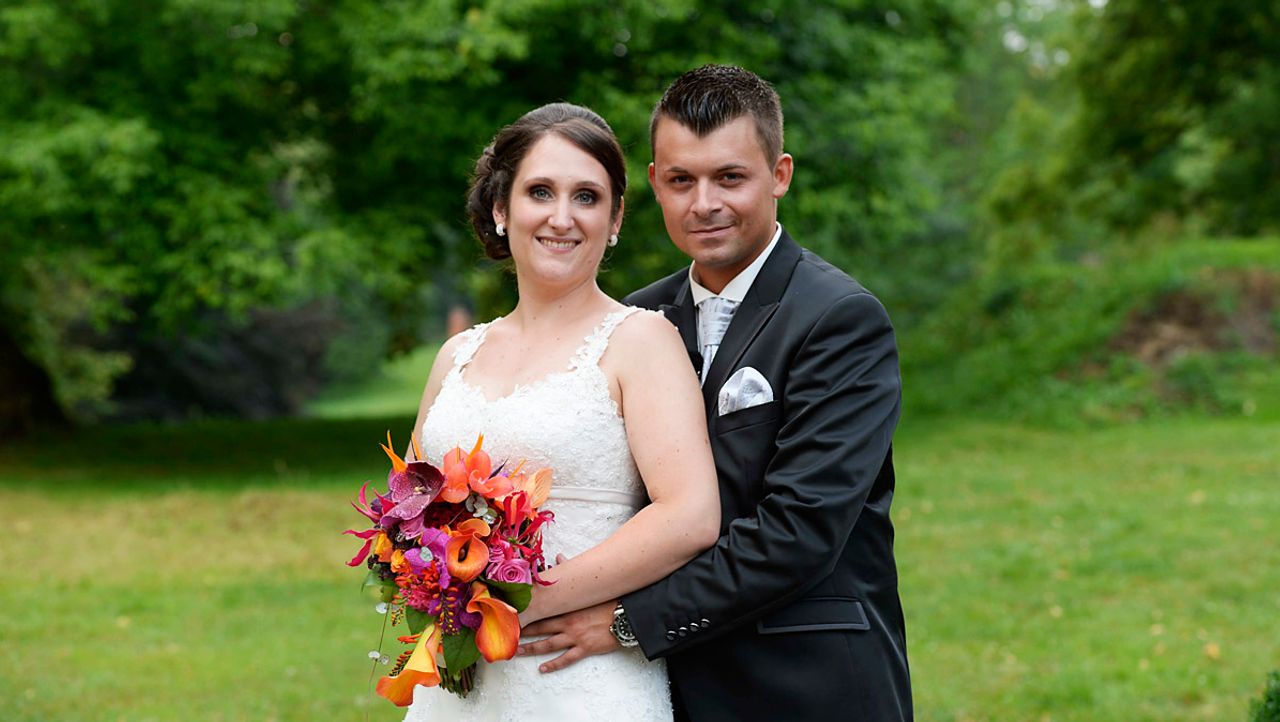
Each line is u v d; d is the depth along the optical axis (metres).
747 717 2.30
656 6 10.99
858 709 2.26
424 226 12.20
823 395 2.24
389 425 15.73
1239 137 19.27
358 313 30.59
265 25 10.73
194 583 7.02
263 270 10.35
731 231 2.40
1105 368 14.61
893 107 12.28
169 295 10.77
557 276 2.39
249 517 8.94
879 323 2.30
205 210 10.47
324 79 12.08
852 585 2.33
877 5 13.33
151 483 10.84
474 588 2.16
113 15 10.81
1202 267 15.61
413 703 2.57
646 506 2.35
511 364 2.47
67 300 17.55
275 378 23.64
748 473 2.30
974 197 25.58
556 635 2.30
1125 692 4.83
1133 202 21.36
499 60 11.62
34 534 8.41
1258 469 10.10
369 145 12.25
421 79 11.05
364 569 7.39
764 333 2.38
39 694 4.94
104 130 10.15
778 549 2.15
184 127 11.10
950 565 7.22
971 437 12.83
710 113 2.36
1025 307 17.27
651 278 12.73
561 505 2.34
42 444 14.00
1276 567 6.86
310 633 5.96
